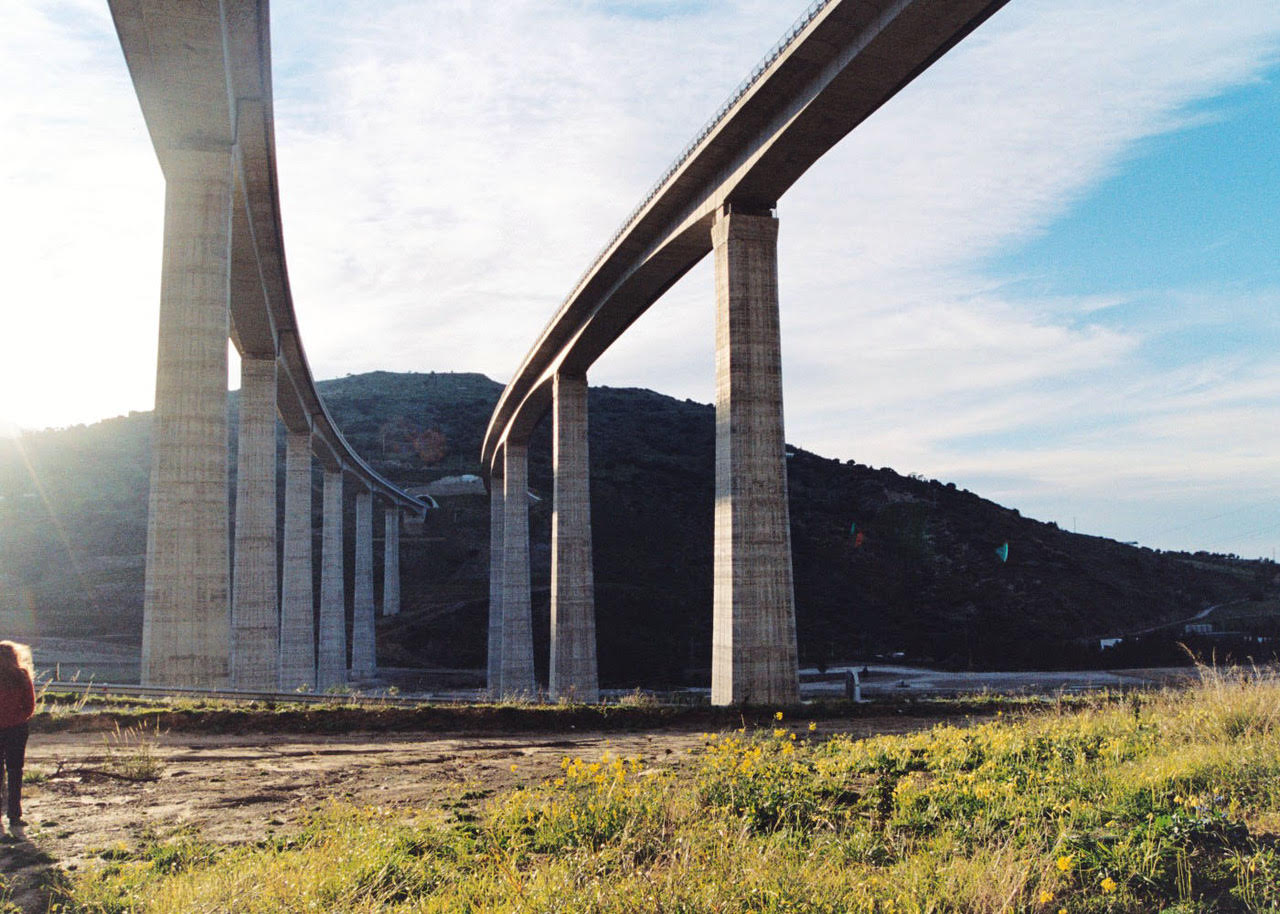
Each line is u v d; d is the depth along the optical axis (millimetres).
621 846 8359
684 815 9406
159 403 32500
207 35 29797
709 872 7410
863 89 33844
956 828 8320
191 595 31656
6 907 7875
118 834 10789
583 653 61438
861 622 121750
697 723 26406
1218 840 7230
